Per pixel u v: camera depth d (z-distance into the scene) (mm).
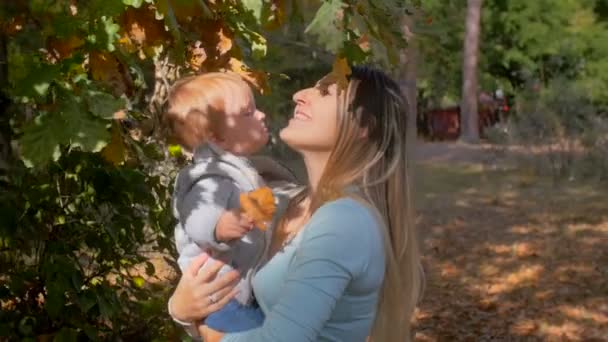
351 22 1971
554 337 8305
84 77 2141
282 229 1985
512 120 20609
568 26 35188
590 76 34312
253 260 2102
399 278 1914
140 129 3594
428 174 20016
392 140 1961
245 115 2396
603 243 12406
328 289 1715
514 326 8586
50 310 3338
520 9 35406
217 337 1977
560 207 15359
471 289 9961
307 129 1946
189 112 2367
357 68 2016
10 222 3256
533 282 10250
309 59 11227
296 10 2533
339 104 1931
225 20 2781
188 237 2191
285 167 2545
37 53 2266
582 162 18641
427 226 13859
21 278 3420
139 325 3844
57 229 3506
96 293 3465
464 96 32156
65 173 3439
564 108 19125
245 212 1982
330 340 1783
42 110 2059
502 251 11961
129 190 3547
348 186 1894
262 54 2938
